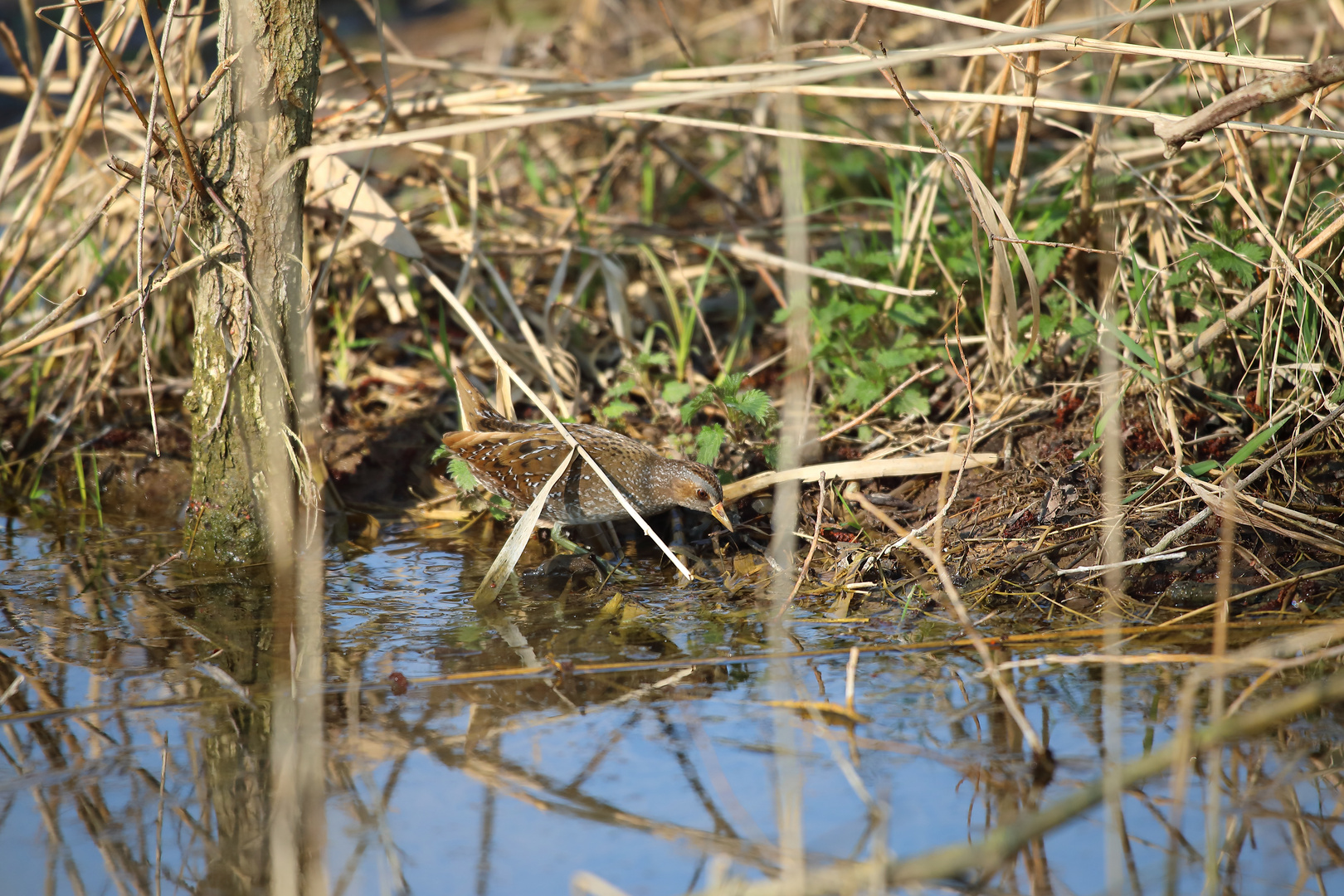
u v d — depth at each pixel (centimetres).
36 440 898
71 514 830
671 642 615
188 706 545
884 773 485
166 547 762
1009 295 732
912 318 817
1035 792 470
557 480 689
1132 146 890
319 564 685
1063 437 740
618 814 466
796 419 773
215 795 480
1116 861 423
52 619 649
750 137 1051
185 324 937
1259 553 642
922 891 421
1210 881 417
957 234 845
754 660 588
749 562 709
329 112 896
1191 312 793
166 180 661
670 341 909
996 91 768
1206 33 745
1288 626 586
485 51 1430
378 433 862
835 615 638
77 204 981
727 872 408
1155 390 723
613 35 1377
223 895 425
